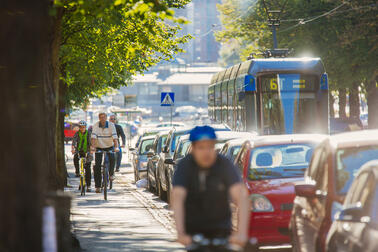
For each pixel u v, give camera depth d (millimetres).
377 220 14273
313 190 18750
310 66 61562
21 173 11070
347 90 127312
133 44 49188
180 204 12617
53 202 13000
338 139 19750
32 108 11336
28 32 11414
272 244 24797
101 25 43125
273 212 24656
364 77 106688
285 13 118500
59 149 31797
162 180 50219
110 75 52438
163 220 37188
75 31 41656
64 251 19938
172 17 23453
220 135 41875
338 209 17562
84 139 52906
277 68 61344
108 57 48750
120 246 27016
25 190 11070
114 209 43219
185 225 13141
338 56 106562
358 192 15617
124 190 60344
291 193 24875
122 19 42750
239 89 64125
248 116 61125
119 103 131750
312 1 113438
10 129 11109
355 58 104500
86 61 47219
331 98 122500
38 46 11547
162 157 51594
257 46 136250
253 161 27078
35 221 11133
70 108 80938
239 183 12883
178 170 12977
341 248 15672
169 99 86938
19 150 11102
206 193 12953
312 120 61094
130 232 32062
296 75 61438
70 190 57438
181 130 52250
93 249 26125
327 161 18969
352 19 107062
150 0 23156
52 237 12219
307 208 19531
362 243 14227
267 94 61250
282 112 60969
